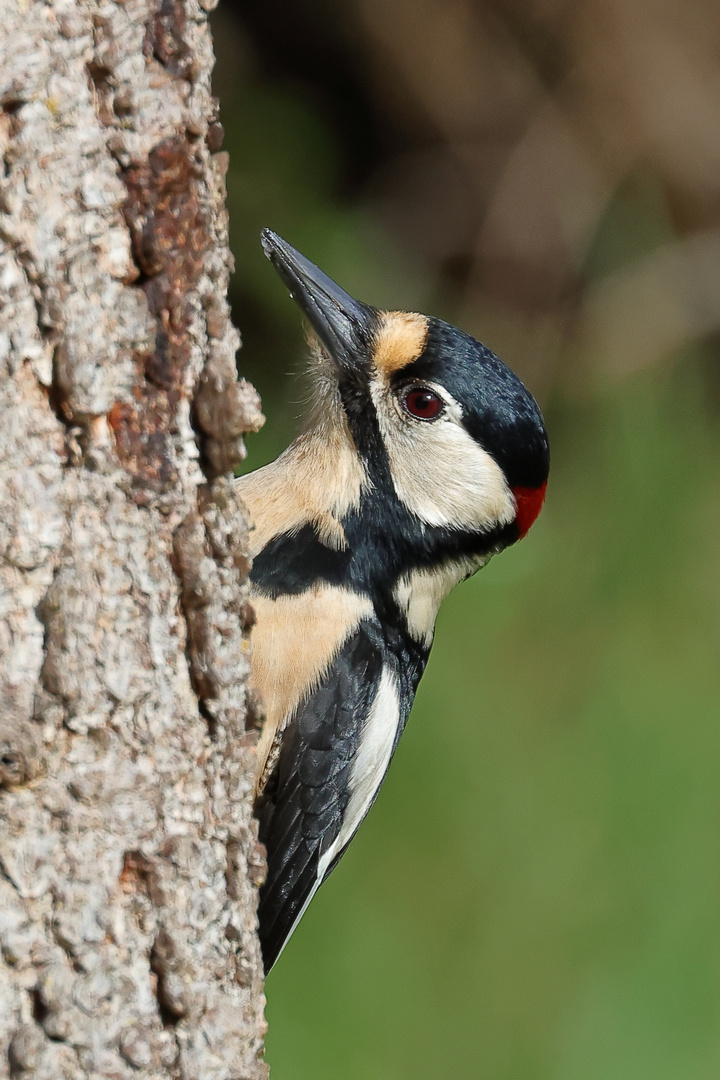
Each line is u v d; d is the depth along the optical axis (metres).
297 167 15.98
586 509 15.03
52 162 5.00
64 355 5.03
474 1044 11.30
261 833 7.53
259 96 16.28
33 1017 4.90
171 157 5.35
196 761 5.54
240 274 14.84
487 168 17.08
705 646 13.90
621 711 13.37
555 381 16.55
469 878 12.06
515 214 17.03
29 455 4.97
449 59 17.05
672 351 16.53
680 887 12.37
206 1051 5.41
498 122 17.12
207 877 5.54
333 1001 11.10
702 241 16.91
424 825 12.20
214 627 5.65
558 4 17.08
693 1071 11.55
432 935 11.70
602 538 14.71
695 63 17.20
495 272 16.94
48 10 4.97
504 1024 11.47
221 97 16.11
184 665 5.55
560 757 12.98
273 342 14.57
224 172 6.02
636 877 12.37
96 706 5.10
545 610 13.96
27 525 4.95
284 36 16.72
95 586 5.14
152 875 5.25
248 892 5.88
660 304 16.70
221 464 5.70
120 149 5.22
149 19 5.30
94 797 5.07
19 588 4.94
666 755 13.09
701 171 17.09
